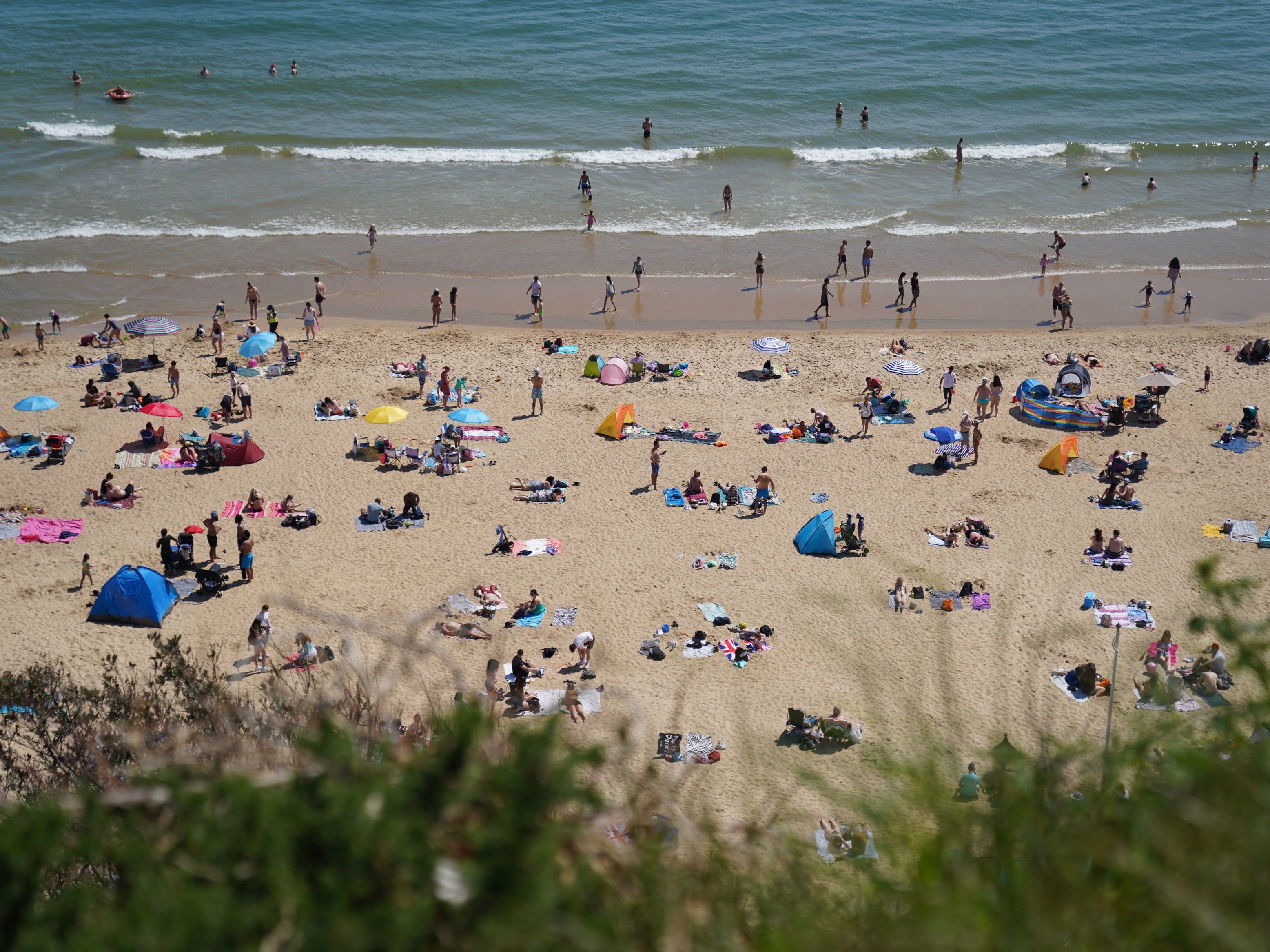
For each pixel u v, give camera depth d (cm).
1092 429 3231
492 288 4422
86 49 7288
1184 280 4600
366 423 3250
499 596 2367
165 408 3212
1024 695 1983
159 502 2800
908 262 4759
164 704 1383
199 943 314
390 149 5944
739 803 1594
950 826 366
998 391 3306
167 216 4984
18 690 1414
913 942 312
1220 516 2736
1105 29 8256
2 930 383
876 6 8662
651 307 4284
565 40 7625
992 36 8025
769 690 2030
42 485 2850
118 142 5916
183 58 7169
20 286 4228
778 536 2672
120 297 4197
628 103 6638
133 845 370
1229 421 3284
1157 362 3712
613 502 2841
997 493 2880
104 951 335
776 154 5972
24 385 3419
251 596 2394
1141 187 5703
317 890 322
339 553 2586
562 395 3481
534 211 5206
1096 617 2264
